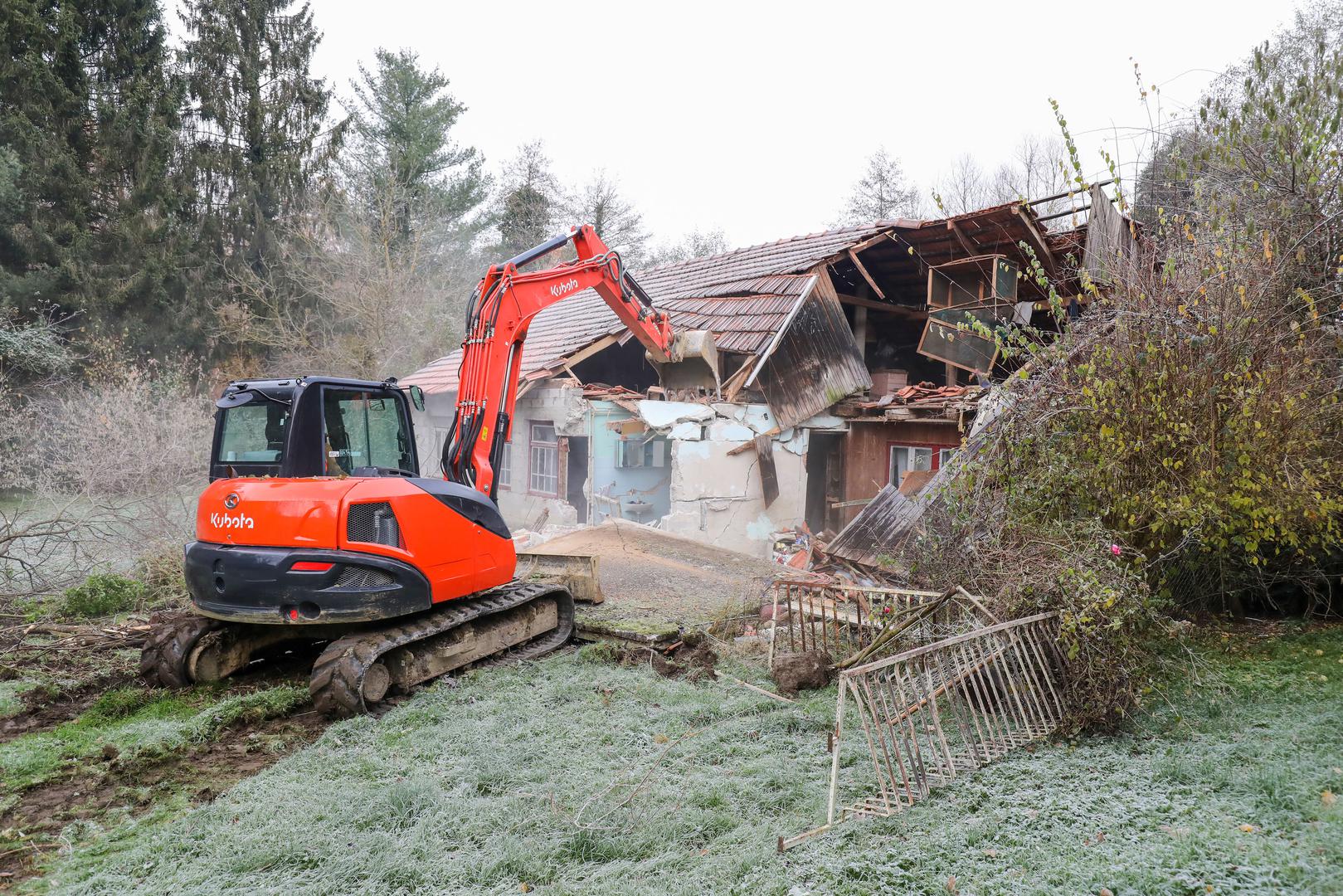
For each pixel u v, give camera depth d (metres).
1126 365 6.07
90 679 6.78
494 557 7.02
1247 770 4.07
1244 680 5.49
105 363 19.55
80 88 24.33
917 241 13.42
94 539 10.63
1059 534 5.74
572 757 5.00
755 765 4.75
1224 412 5.90
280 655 7.43
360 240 28.28
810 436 15.02
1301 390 5.93
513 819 4.21
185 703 6.29
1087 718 4.89
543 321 18.94
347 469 6.72
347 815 4.31
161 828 4.34
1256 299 5.87
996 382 7.36
